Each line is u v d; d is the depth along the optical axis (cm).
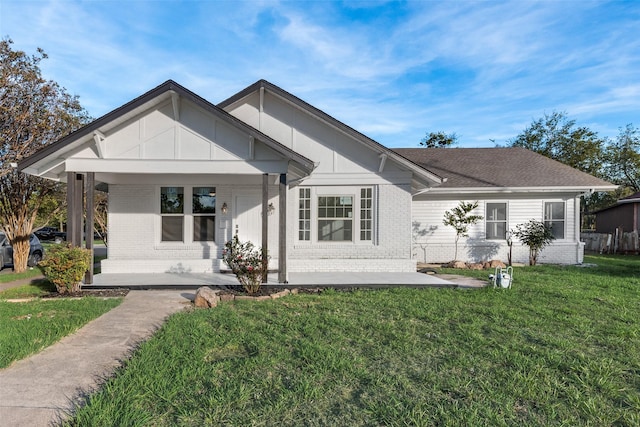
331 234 1173
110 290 846
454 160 1689
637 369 419
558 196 1462
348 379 379
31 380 371
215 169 859
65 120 1332
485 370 408
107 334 524
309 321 586
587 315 648
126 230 1130
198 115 859
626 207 2267
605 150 3288
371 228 1171
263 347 460
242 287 870
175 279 969
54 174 952
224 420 297
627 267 1348
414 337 516
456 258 1470
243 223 1169
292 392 345
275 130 1153
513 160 1675
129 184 1129
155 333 520
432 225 1475
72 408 315
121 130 848
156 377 364
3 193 1241
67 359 429
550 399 345
